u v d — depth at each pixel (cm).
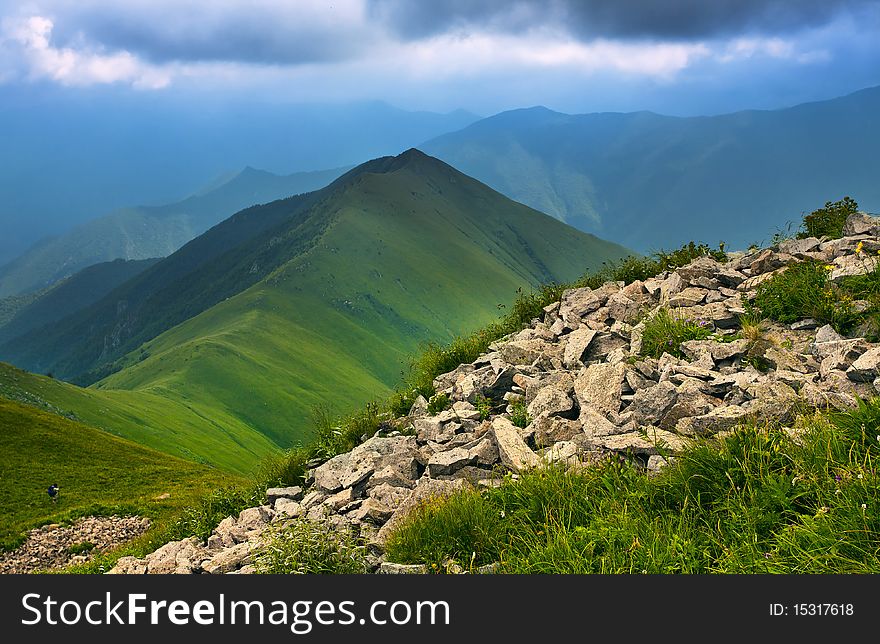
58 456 8000
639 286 1478
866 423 663
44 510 5475
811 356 974
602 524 627
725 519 607
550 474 740
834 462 616
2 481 6675
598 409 937
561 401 988
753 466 655
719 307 1214
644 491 674
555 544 611
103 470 7562
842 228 1459
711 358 1011
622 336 1210
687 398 852
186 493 5700
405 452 1007
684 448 718
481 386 1162
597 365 1040
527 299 1677
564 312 1432
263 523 1020
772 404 766
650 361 1020
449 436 1038
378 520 834
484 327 1667
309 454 1358
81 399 19100
